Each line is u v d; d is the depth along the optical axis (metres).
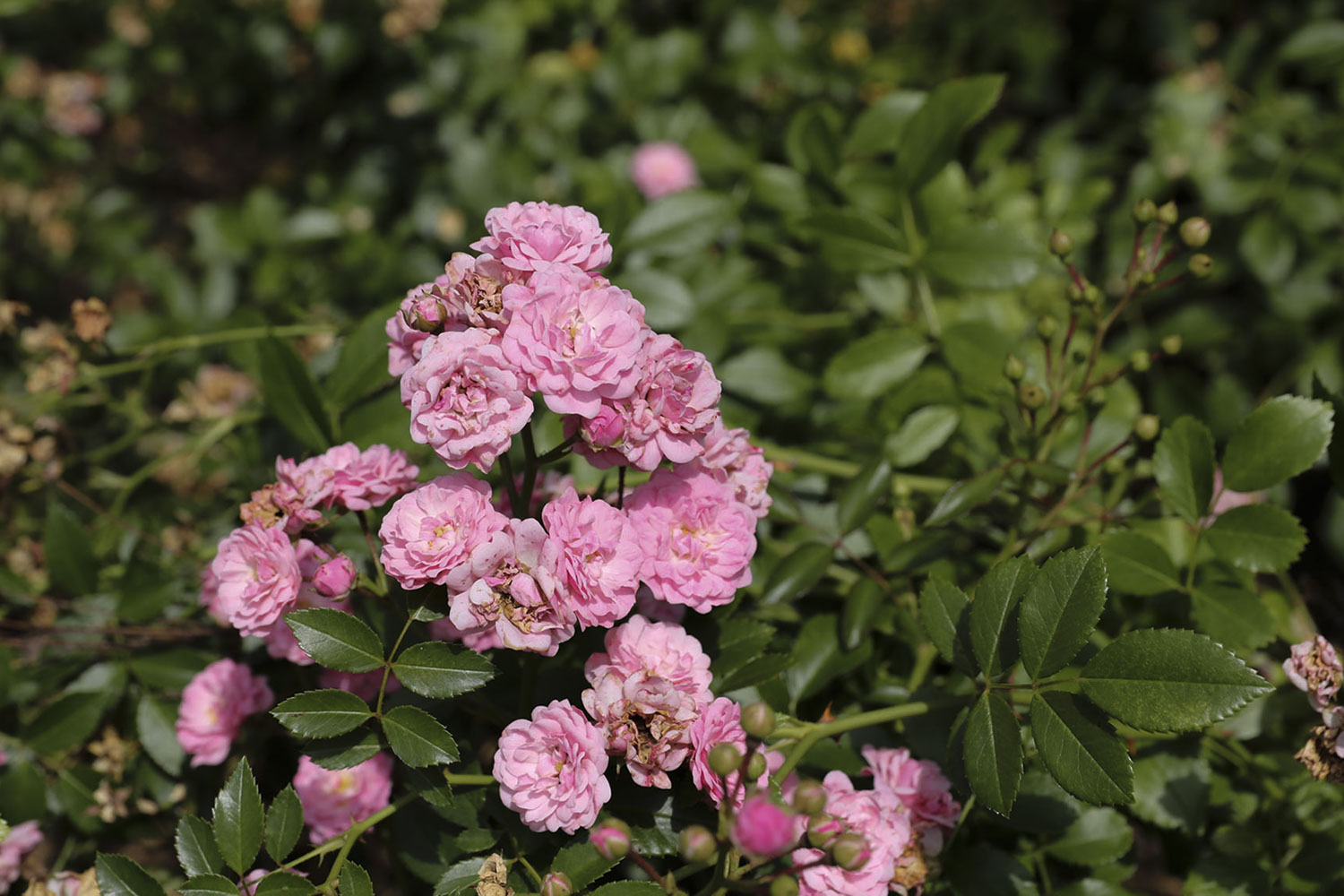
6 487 0.95
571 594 0.70
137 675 0.86
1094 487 0.90
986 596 0.73
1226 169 1.24
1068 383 0.87
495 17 1.50
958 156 1.39
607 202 1.03
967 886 0.77
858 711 0.82
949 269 0.89
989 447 0.90
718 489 0.73
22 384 1.29
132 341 1.03
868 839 0.71
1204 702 0.70
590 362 0.69
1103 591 0.71
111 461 1.18
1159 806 0.80
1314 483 1.11
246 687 0.82
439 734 0.71
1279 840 0.81
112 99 1.79
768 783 0.72
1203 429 0.79
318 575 0.72
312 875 0.78
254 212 1.37
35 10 1.75
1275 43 1.38
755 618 0.81
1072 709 0.71
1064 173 1.28
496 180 1.38
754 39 1.43
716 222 0.97
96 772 0.86
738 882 0.69
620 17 1.55
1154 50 1.46
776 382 0.93
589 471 0.85
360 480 0.75
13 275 1.73
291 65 1.65
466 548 0.70
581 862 0.72
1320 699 0.74
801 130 1.00
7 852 0.83
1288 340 1.22
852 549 0.85
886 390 0.90
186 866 0.74
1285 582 0.87
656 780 0.71
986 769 0.71
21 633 0.94
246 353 0.96
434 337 0.71
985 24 1.47
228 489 0.97
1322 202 1.19
